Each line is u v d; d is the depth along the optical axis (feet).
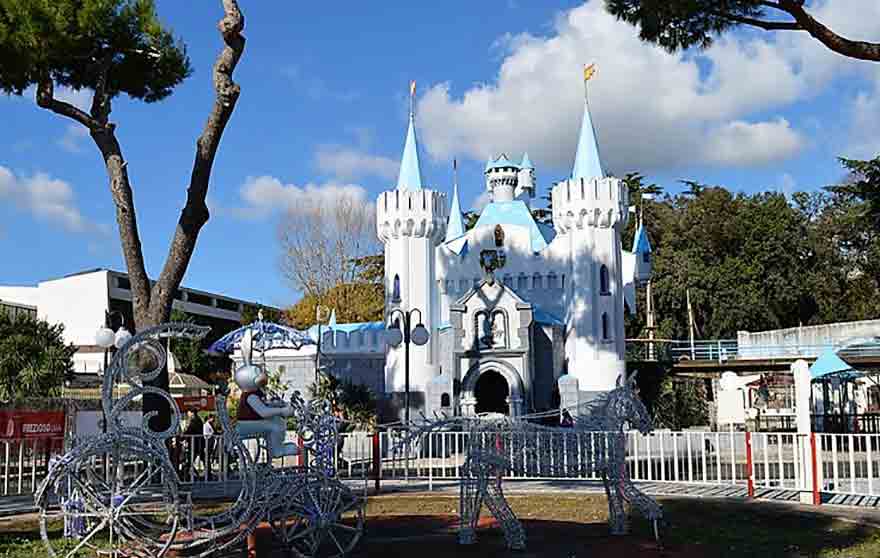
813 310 231.71
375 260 209.46
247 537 36.14
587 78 137.08
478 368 124.16
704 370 143.74
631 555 37.35
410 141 133.59
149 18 66.85
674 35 46.29
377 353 130.62
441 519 48.60
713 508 52.06
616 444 42.32
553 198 133.80
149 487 42.39
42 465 62.95
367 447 83.56
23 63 59.88
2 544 40.50
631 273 162.61
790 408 154.81
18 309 185.68
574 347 128.47
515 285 141.69
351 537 42.39
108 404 35.09
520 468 40.63
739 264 222.69
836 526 45.39
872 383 143.95
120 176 65.98
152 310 64.03
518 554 37.73
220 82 62.90
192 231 64.39
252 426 34.99
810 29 40.14
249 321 210.79
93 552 37.19
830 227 230.07
